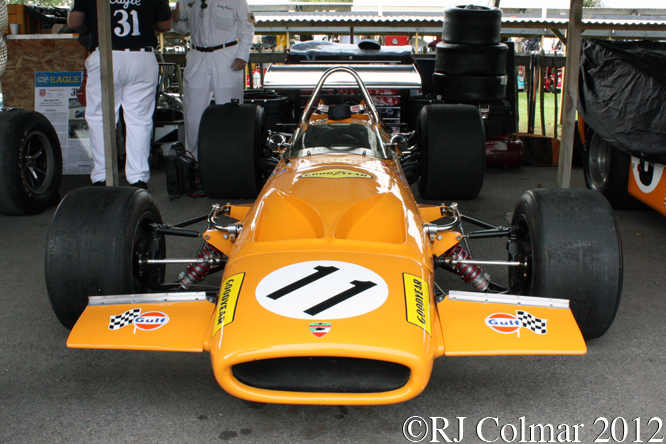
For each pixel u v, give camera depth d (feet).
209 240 9.41
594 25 30.81
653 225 16.44
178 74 30.30
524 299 7.75
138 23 17.97
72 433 7.41
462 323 7.31
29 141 17.16
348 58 26.20
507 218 16.56
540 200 8.96
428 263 8.04
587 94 17.58
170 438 7.33
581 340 7.04
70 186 20.80
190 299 7.80
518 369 8.98
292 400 6.52
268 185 10.31
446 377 8.78
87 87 18.20
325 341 6.34
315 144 12.04
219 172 16.71
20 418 7.72
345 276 7.32
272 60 32.30
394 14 36.24
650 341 9.77
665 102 14.93
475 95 21.84
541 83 31.27
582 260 8.41
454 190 16.62
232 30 20.22
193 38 20.45
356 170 10.50
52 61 22.44
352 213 8.78
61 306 8.87
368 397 6.50
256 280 7.36
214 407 8.02
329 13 35.04
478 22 21.18
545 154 24.86
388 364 6.96
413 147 17.79
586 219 8.63
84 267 8.68
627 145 15.37
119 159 24.04
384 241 8.42
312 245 8.00
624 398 8.16
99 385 8.57
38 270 13.09
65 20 25.95
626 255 14.05
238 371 6.80
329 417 7.81
